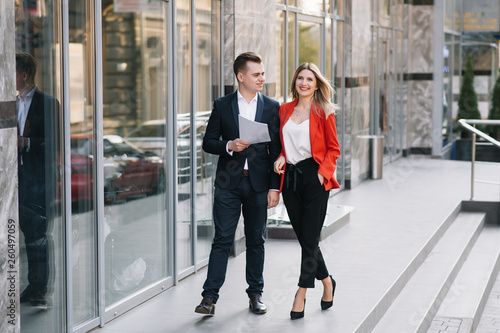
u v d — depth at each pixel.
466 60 18.30
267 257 6.68
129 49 4.88
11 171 3.29
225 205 4.76
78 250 4.40
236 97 4.79
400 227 8.16
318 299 5.33
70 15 4.20
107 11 4.59
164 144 5.44
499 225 9.91
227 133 4.79
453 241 8.22
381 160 12.10
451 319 5.96
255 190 4.76
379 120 13.46
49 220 4.08
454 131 18.19
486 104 18.55
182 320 4.78
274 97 7.58
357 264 6.46
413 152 15.47
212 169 6.42
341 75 10.71
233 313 4.94
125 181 4.92
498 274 8.16
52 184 4.08
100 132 4.51
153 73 5.23
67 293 4.23
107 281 4.77
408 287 6.31
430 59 15.20
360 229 8.04
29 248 3.93
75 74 4.27
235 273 6.02
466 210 10.05
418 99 15.32
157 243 5.41
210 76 6.30
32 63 3.87
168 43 5.44
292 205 4.84
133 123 4.99
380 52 13.34
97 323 4.60
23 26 3.78
